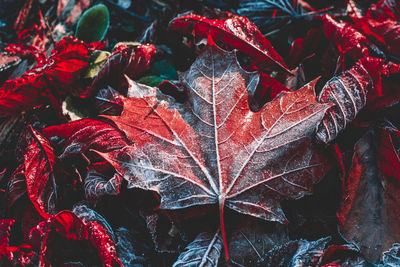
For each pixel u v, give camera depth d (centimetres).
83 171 43
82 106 46
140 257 40
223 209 39
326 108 40
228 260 38
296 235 40
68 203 42
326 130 40
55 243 41
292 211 41
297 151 40
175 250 40
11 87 45
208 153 40
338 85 41
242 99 41
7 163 46
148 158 40
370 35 47
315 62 47
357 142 41
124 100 41
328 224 41
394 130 42
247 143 40
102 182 41
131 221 42
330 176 41
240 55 47
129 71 46
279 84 44
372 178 40
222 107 41
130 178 39
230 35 43
